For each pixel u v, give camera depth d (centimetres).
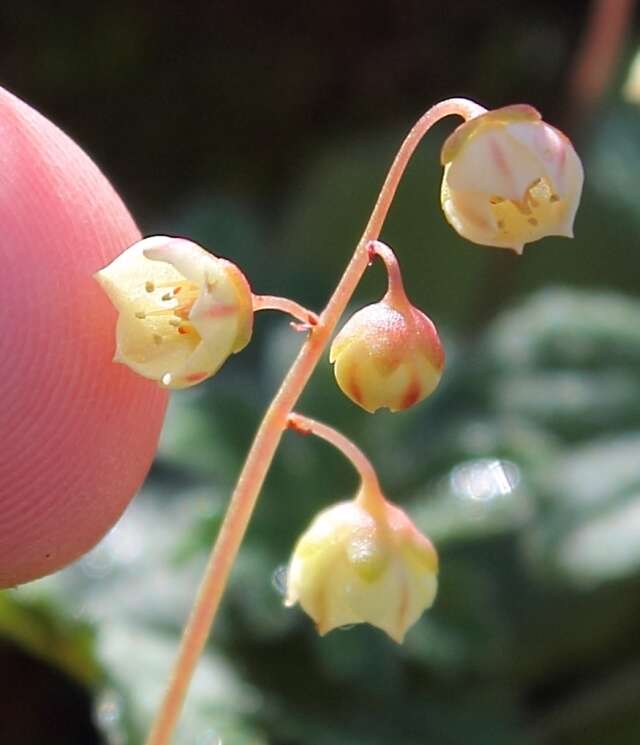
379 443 12
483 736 11
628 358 13
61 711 15
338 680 11
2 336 7
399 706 11
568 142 6
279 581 11
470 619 11
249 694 11
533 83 20
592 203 16
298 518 12
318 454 12
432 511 12
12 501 7
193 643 7
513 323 14
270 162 20
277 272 15
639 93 13
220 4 20
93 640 10
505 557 12
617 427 13
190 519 12
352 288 6
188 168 20
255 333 15
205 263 6
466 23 21
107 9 20
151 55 20
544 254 16
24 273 7
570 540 12
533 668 13
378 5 21
